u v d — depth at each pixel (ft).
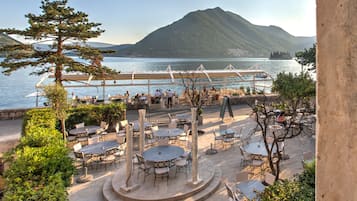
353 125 3.77
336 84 4.03
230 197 20.90
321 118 4.34
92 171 30.14
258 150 29.50
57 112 35.17
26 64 49.96
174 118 51.26
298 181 16.14
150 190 24.68
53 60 49.08
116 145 32.76
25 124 32.71
